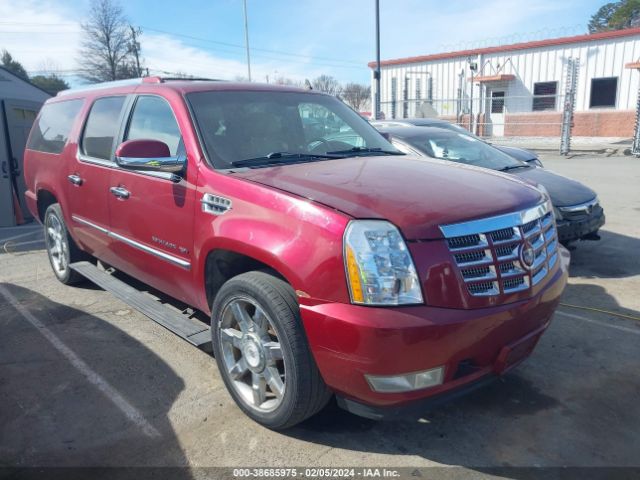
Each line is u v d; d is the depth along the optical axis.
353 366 2.60
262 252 2.89
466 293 2.65
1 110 9.02
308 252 2.71
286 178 3.16
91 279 4.89
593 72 23.77
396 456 2.94
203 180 3.39
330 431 3.17
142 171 3.84
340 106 4.79
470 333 2.63
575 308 4.96
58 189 5.27
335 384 2.74
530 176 6.55
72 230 5.24
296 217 2.80
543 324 3.11
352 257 2.58
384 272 2.55
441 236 2.64
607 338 4.34
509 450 2.98
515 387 3.64
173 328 3.69
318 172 3.30
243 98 4.10
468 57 27.11
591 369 3.86
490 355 2.80
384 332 2.49
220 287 3.58
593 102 24.06
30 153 6.04
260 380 3.16
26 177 6.17
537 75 25.42
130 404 3.47
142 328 4.64
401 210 2.71
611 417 3.28
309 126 4.25
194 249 3.45
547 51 24.91
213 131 3.68
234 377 3.31
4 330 4.64
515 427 3.20
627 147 20.30
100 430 3.20
